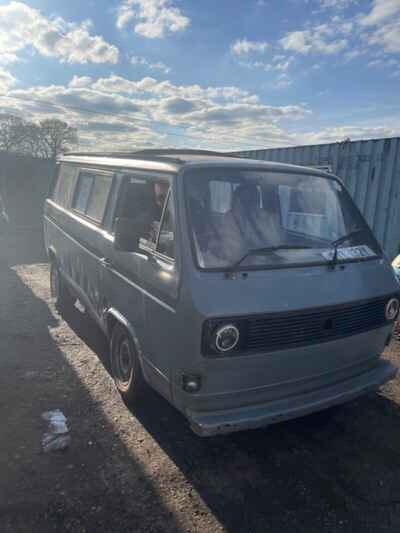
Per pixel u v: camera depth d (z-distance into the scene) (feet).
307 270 9.48
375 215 25.89
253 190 10.45
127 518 8.03
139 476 9.16
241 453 10.18
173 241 9.13
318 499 8.81
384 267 11.18
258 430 11.15
